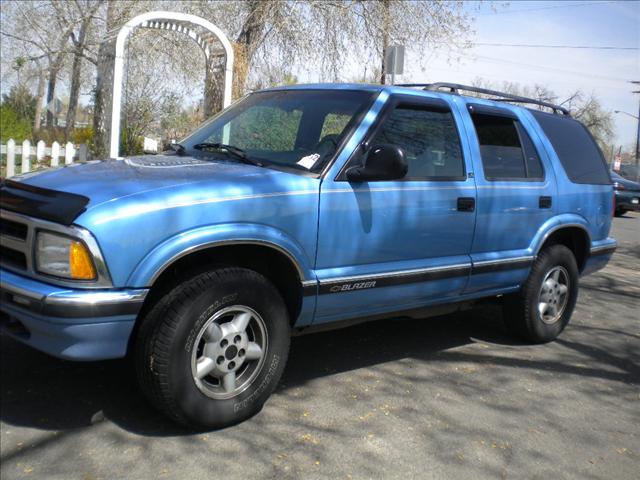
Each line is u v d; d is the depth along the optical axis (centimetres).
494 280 506
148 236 328
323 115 443
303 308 395
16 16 2003
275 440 363
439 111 475
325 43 1466
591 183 597
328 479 329
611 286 861
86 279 318
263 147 444
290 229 377
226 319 364
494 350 551
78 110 2458
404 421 400
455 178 467
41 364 443
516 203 511
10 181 381
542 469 357
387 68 1036
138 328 350
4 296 337
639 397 471
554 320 577
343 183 402
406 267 439
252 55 1461
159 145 1188
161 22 1038
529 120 553
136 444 348
